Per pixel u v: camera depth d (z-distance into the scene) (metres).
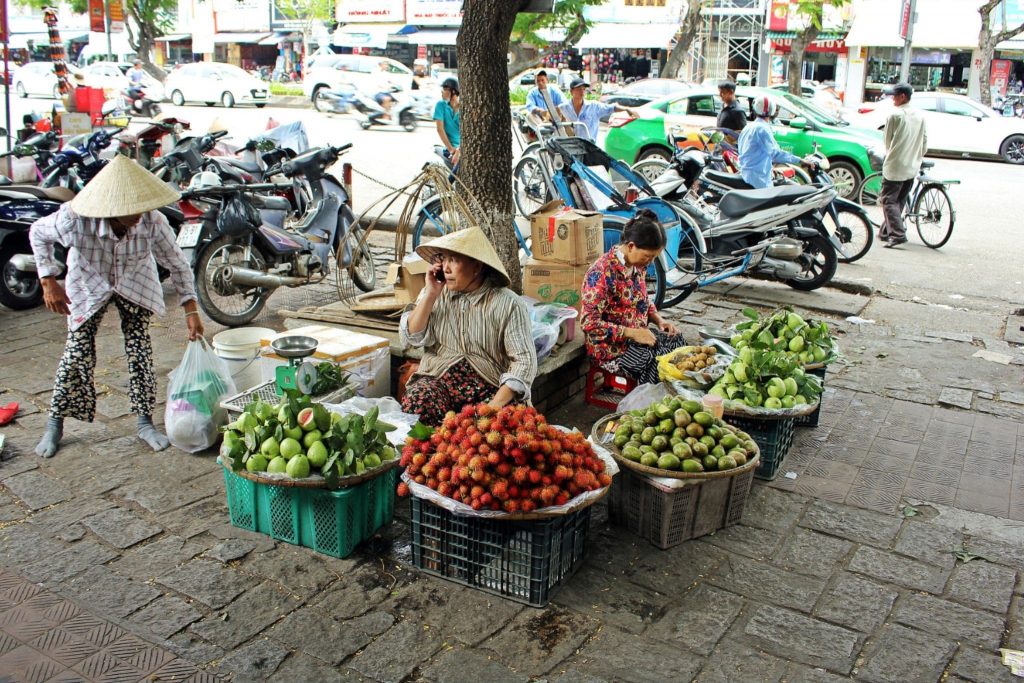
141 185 4.21
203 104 30.44
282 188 6.84
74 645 3.05
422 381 4.07
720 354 4.75
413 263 5.06
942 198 10.17
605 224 6.75
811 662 3.07
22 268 6.43
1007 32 22.64
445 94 9.89
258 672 2.95
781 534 3.91
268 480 3.48
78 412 4.45
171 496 4.06
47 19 12.81
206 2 42.81
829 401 5.52
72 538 3.69
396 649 3.09
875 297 8.09
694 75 32.44
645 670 3.01
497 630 3.21
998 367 6.21
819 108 14.23
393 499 3.91
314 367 4.23
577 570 3.58
